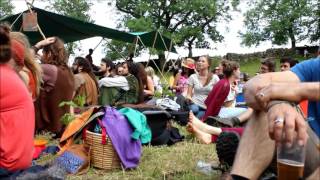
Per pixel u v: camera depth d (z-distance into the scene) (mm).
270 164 1759
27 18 8031
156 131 4758
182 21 43125
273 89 1266
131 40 13594
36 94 3896
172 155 4277
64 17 10625
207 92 6785
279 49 44469
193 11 41375
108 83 6000
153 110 5000
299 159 1229
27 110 2299
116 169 3787
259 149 1709
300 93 1241
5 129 2197
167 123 4891
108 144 3746
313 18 47219
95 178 3553
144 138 4605
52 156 3986
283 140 1183
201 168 3645
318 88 1229
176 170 3701
